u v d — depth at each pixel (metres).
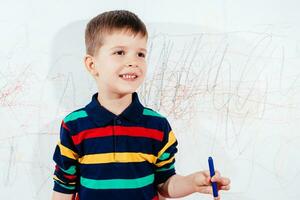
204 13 0.85
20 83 0.84
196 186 0.61
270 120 0.87
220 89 0.86
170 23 0.85
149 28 0.85
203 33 0.85
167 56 0.85
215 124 0.86
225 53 0.85
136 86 0.65
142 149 0.66
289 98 0.87
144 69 0.66
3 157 0.85
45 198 0.86
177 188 0.66
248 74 0.86
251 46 0.85
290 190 0.88
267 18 0.86
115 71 0.63
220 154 0.87
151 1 0.84
